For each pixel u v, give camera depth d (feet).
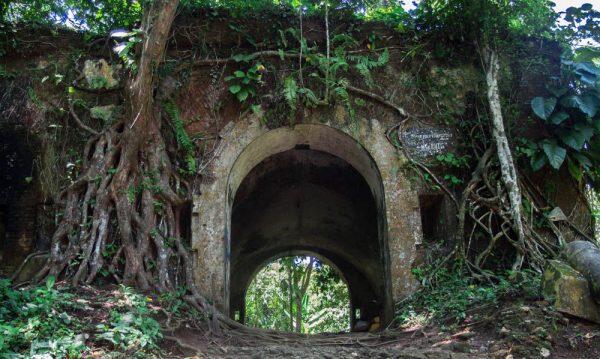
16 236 25.34
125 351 16.74
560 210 26.55
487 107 27.81
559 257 21.36
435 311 23.21
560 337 18.37
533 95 28.30
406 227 26.00
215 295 24.56
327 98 27.12
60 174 25.88
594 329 18.69
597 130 26.86
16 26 27.73
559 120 26.55
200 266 24.86
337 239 45.44
